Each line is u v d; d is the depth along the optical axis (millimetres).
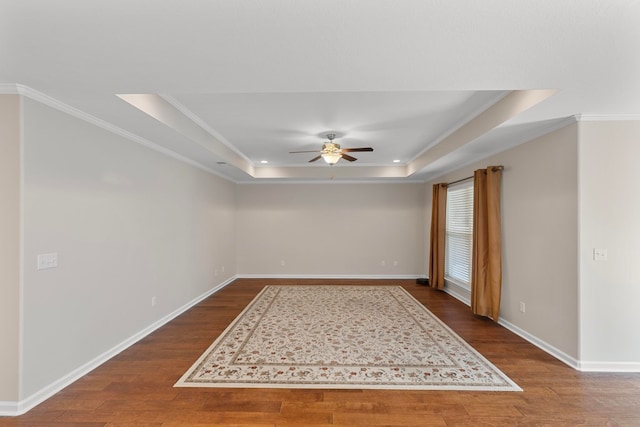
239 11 1343
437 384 2529
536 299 3301
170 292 4184
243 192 7152
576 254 2773
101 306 2908
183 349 3201
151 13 1346
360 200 7137
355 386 2500
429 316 4293
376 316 4289
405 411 2182
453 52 1705
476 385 2512
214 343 3357
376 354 3082
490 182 3908
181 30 1482
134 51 1674
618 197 2721
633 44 1608
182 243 4527
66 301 2521
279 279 6977
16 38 1528
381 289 5965
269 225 7168
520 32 1511
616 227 2721
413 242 7105
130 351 3158
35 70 1895
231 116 3449
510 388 2465
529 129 3102
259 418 2105
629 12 1349
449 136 4145
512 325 3715
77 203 2641
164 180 4043
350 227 7137
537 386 2492
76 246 2625
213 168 5414
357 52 1704
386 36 1550
